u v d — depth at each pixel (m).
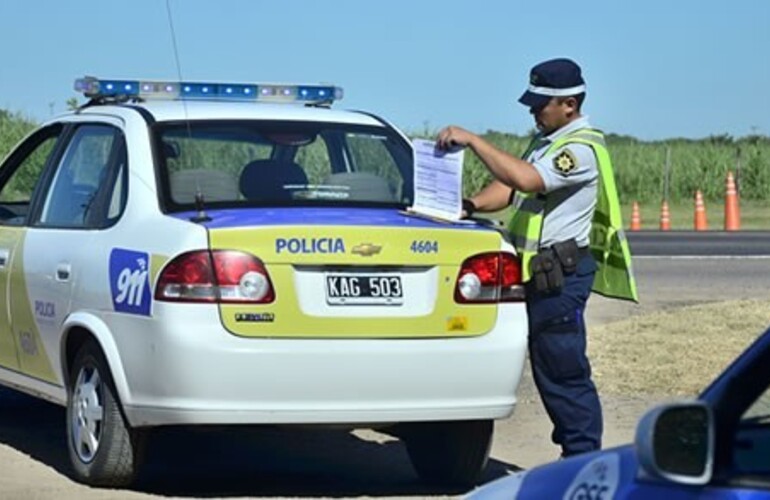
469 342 6.91
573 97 7.07
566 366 7.10
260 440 8.94
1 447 8.48
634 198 38.88
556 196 7.04
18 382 8.20
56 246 7.67
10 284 8.16
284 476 7.88
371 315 6.74
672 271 18.58
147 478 7.71
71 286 7.41
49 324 7.66
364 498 7.32
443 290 6.86
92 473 7.25
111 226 7.27
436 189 7.15
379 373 6.74
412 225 6.88
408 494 7.45
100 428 7.19
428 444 7.61
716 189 38.88
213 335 6.59
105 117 7.86
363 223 6.81
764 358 3.38
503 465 8.26
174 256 6.66
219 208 7.08
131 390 6.89
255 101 8.30
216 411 6.61
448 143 7.09
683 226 31.61
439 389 6.86
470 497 3.82
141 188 7.20
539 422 9.45
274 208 7.09
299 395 6.67
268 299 6.62
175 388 6.64
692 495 3.18
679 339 12.18
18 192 8.84
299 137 7.62
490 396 6.98
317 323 6.66
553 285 7.01
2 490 7.25
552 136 7.13
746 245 23.59
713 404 3.36
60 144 8.18
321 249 6.69
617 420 9.37
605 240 7.18
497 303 6.99
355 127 7.85
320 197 7.35
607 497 3.36
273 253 6.65
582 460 3.66
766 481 3.19
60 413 9.59
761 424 3.40
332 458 8.42
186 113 7.62
